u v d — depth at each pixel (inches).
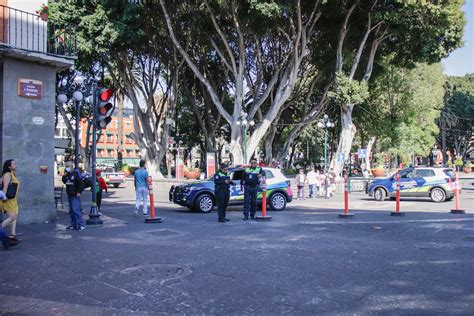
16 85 478.9
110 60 1330.0
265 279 250.5
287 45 1277.1
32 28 495.8
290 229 449.1
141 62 1386.6
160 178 1318.9
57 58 493.4
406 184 855.7
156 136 1421.0
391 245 354.6
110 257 310.5
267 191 666.2
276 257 308.3
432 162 3218.5
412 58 1237.1
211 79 1444.4
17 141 478.3
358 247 345.7
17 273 267.6
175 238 392.5
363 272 265.6
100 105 499.2
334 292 225.5
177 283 243.4
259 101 1190.9
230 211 672.4
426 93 1598.2
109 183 1380.4
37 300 216.2
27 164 486.0
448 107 2787.9
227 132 1971.0
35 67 495.5
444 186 832.3
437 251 329.1
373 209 693.9
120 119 1982.0
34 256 315.6
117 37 1033.5
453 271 267.3
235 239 385.7
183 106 1828.2
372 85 1466.5
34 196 490.9
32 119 490.9
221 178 513.0
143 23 1125.7
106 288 235.5
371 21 1127.0
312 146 2583.7
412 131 1736.0
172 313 196.5
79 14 1010.1
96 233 422.9
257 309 200.5
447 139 3142.2
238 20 1057.5
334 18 1157.7
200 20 1121.4
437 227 460.4
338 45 1165.1
